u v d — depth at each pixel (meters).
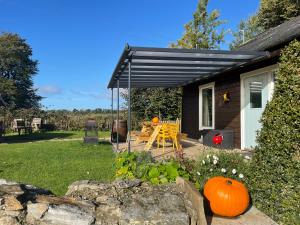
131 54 7.38
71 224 3.77
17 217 3.69
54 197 4.24
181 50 7.17
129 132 8.20
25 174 7.37
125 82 13.45
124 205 4.14
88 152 11.09
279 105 4.59
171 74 11.04
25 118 23.33
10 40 51.34
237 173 5.46
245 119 10.27
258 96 9.51
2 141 15.11
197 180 5.41
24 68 53.53
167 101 21.52
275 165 4.55
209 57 7.99
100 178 6.89
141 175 5.22
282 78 4.63
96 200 4.29
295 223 4.09
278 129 4.52
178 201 4.27
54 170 7.82
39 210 3.79
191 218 4.02
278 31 10.23
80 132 22.06
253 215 4.70
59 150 11.68
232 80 11.12
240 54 7.65
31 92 54.97
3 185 4.19
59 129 24.09
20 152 11.19
